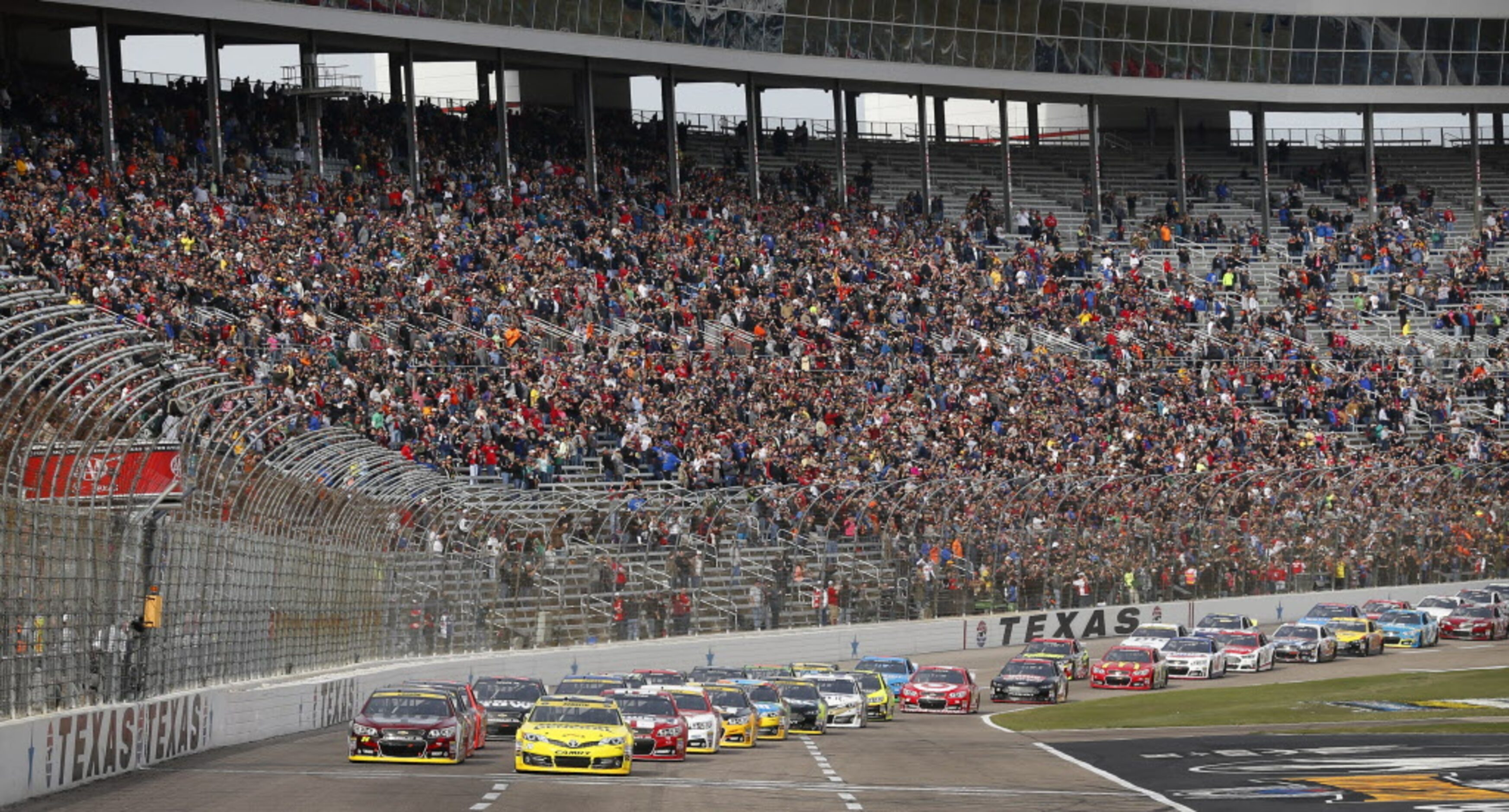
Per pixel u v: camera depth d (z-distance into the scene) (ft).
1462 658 431.02
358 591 281.95
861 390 458.50
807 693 297.94
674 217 519.19
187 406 234.17
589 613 338.34
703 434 409.69
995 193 617.62
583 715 222.69
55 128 410.93
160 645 210.18
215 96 431.43
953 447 447.42
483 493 318.86
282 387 336.29
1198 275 594.24
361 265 410.72
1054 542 430.20
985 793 202.18
